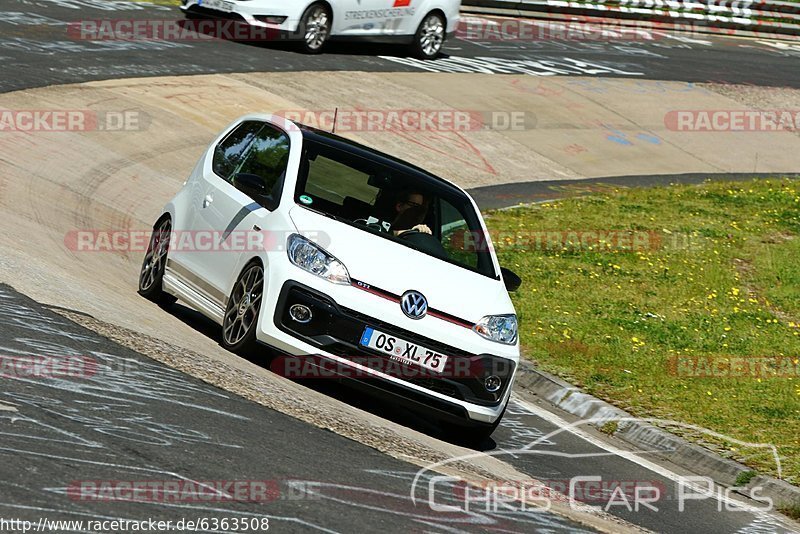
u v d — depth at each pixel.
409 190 29.16
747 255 54.16
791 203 65.62
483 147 70.44
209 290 28.73
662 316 43.69
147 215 44.97
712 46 117.31
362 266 25.88
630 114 85.56
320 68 77.19
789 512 27.09
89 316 25.69
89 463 16.97
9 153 45.81
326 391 26.95
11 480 15.64
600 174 70.94
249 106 65.06
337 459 20.55
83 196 43.78
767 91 99.31
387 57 86.00
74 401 19.61
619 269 49.38
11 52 62.78
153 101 60.97
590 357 37.44
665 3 119.94
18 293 25.69
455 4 89.00
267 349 25.77
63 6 78.50
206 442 19.27
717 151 81.62
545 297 44.12
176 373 23.12
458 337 25.58
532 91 85.31
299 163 28.61
